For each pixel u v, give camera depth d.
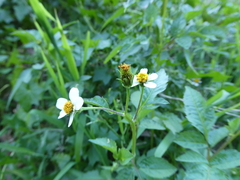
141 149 0.24
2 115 0.34
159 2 0.23
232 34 0.33
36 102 0.29
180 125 0.19
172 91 0.25
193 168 0.13
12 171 0.23
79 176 0.21
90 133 0.21
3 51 0.38
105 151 0.21
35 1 0.21
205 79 0.24
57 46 0.24
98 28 0.32
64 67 0.28
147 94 0.14
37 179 0.23
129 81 0.12
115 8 0.33
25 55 0.35
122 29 0.28
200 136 0.16
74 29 0.31
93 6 0.36
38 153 0.25
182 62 0.26
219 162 0.14
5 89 0.37
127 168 0.16
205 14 0.30
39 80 0.32
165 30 0.22
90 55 0.26
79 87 0.23
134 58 0.24
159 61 0.21
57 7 0.38
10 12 0.41
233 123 0.15
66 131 0.24
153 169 0.15
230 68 0.29
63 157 0.23
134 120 0.14
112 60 0.24
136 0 0.24
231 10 0.29
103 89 0.26
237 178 0.16
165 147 0.18
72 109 0.13
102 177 0.19
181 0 0.28
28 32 0.26
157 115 0.21
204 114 0.16
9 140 0.31
